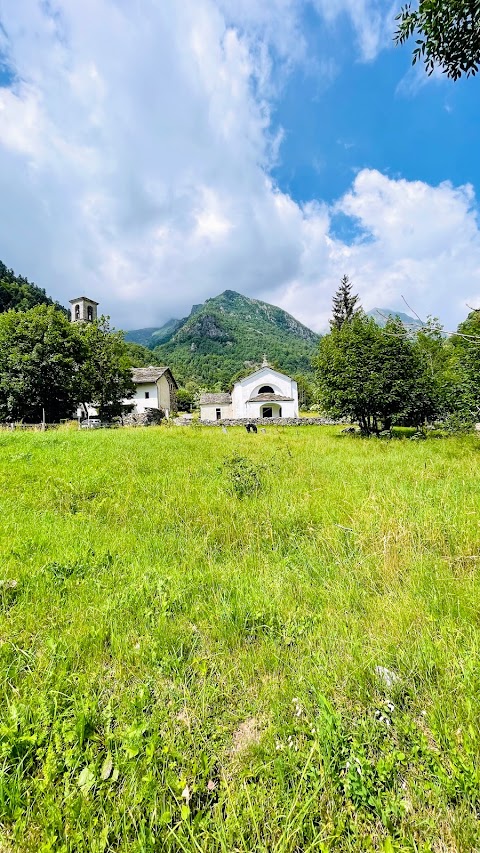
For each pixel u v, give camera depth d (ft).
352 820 4.42
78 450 32.17
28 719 5.74
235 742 5.67
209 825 4.38
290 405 130.00
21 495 18.21
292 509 15.46
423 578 9.74
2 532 13.53
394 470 22.80
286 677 6.82
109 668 7.20
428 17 12.11
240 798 4.67
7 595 9.37
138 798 4.53
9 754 5.13
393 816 4.43
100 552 12.12
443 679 6.30
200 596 9.51
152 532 14.24
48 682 6.48
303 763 5.09
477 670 6.30
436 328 14.44
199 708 6.12
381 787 4.72
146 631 8.09
